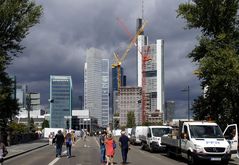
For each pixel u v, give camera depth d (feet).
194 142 88.94
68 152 114.21
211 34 137.18
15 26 189.26
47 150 154.92
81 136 356.38
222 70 119.85
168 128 138.72
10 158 112.37
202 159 87.04
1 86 190.29
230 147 91.61
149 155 122.52
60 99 534.78
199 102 136.87
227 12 134.10
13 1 187.73
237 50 130.72
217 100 133.39
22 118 481.05
